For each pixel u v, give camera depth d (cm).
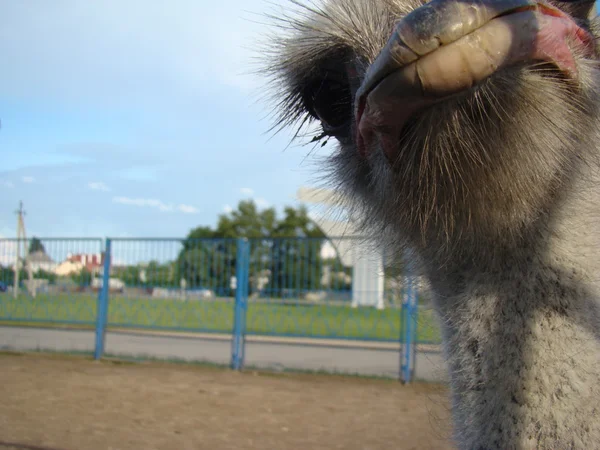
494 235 106
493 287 111
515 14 85
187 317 807
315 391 614
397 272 143
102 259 838
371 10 126
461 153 97
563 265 108
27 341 900
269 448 417
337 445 426
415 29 85
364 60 125
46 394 574
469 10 84
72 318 868
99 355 803
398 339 690
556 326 107
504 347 110
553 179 103
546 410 107
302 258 755
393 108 93
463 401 117
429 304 143
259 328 752
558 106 97
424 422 489
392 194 112
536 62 93
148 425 473
